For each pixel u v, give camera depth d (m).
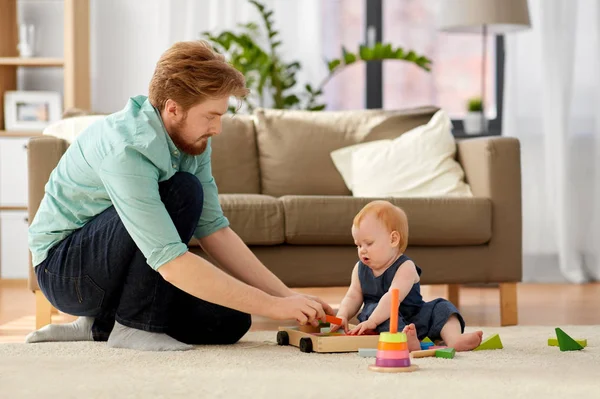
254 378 1.69
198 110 1.98
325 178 3.67
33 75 5.08
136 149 1.96
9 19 5.01
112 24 5.06
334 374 1.74
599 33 4.78
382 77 5.12
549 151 4.79
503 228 3.10
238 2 4.93
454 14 4.39
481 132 4.65
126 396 1.53
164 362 1.90
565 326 2.84
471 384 1.63
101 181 2.07
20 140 4.67
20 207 4.70
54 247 2.17
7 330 3.00
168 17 4.96
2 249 4.72
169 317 2.13
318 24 4.95
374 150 3.63
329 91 5.21
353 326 2.30
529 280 4.83
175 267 1.94
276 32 4.66
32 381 1.67
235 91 1.99
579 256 4.82
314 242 2.97
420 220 3.01
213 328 2.22
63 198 2.13
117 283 2.12
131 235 1.96
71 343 2.21
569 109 4.76
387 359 1.79
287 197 2.99
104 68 5.07
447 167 3.48
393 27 5.25
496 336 2.20
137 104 2.09
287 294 2.26
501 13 4.32
